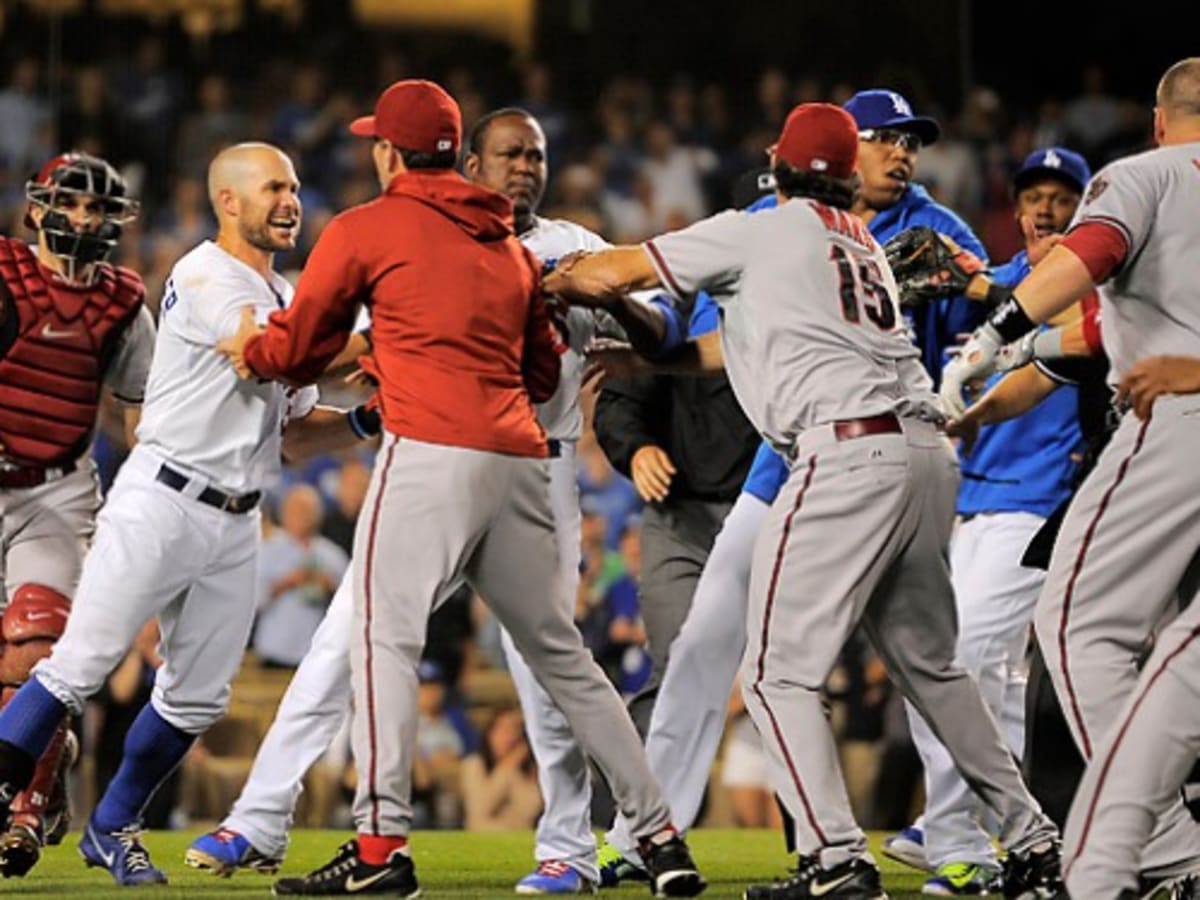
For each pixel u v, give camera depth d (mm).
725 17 57562
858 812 37062
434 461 19641
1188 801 19344
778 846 28547
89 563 21828
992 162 54969
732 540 23516
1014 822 20422
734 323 20266
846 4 56938
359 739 19641
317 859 25938
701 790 23672
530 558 20156
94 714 38125
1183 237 18016
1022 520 24172
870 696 37094
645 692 24969
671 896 20375
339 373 22125
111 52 55844
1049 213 25125
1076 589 18000
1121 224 17984
